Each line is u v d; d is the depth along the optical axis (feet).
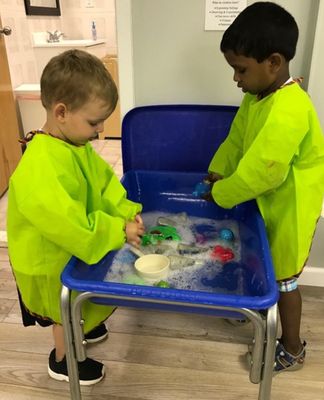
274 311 2.31
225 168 3.94
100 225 2.78
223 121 4.29
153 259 3.27
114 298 2.54
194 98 4.40
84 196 3.15
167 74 4.31
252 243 3.28
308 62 4.05
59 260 3.04
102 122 2.92
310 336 4.40
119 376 3.92
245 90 3.22
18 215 2.95
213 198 3.55
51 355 3.92
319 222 4.76
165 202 4.28
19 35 9.68
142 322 4.60
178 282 3.06
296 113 2.92
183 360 4.09
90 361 3.89
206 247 3.57
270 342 2.36
